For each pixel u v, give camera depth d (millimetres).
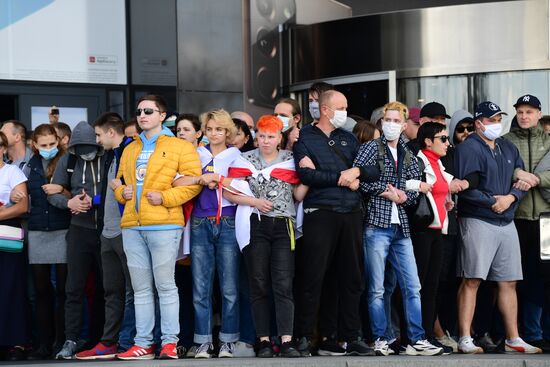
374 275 14266
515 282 15078
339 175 13891
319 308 14617
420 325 14289
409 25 22766
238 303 14148
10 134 16016
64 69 21438
